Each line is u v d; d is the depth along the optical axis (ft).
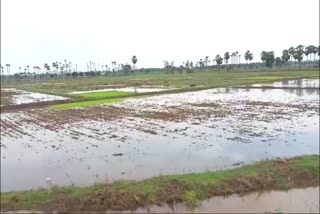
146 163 57.93
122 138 77.41
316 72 328.70
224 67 552.82
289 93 168.86
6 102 168.14
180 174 48.88
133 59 529.04
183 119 99.86
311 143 68.28
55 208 40.42
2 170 56.95
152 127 89.15
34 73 601.21
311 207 39.63
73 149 69.36
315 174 47.34
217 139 73.41
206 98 155.63
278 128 83.05
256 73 353.31
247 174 46.75
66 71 619.67
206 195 42.86
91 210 40.19
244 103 132.77
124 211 40.09
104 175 52.42
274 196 42.88
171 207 40.78
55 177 52.60
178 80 285.64
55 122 103.55
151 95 176.65
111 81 319.27
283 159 52.49
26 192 44.39
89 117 110.01
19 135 85.87
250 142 70.13
